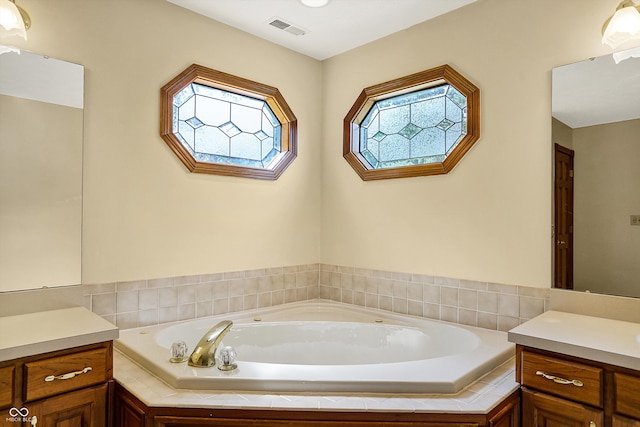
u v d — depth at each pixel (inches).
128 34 86.7
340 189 119.3
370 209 112.0
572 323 70.2
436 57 98.5
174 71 93.5
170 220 93.2
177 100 96.5
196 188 97.6
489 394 59.3
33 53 75.1
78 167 80.0
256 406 54.4
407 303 103.3
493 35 89.4
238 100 108.4
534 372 61.5
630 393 53.2
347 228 117.3
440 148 100.9
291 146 115.9
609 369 55.2
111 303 84.3
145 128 89.2
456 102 98.0
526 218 84.7
